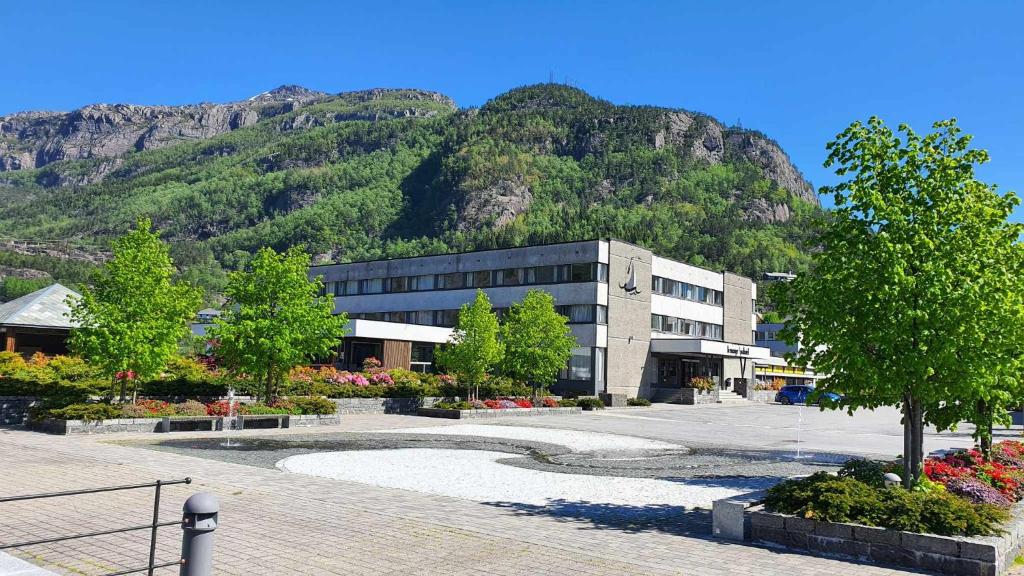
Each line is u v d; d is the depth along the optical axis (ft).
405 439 74.13
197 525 18.07
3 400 73.61
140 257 75.92
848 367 32.73
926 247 32.30
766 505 31.94
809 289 34.50
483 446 69.31
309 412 89.10
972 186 34.22
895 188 34.81
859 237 34.47
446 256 192.95
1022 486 40.47
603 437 84.02
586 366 166.40
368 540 28.96
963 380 31.50
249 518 32.24
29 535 27.78
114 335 73.92
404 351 163.12
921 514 28.07
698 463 61.05
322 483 42.75
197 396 93.66
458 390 126.62
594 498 41.14
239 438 69.87
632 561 26.96
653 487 46.09
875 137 35.60
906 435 34.94
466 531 31.12
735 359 223.71
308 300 92.02
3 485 38.27
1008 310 31.17
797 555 28.53
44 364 104.63
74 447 56.03
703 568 26.23
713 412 152.25
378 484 43.42
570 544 29.40
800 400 199.21
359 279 209.56
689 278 202.08
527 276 178.09
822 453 73.26
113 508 33.09
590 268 168.76
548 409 125.70
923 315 30.83
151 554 20.06
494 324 121.19
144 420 71.72
